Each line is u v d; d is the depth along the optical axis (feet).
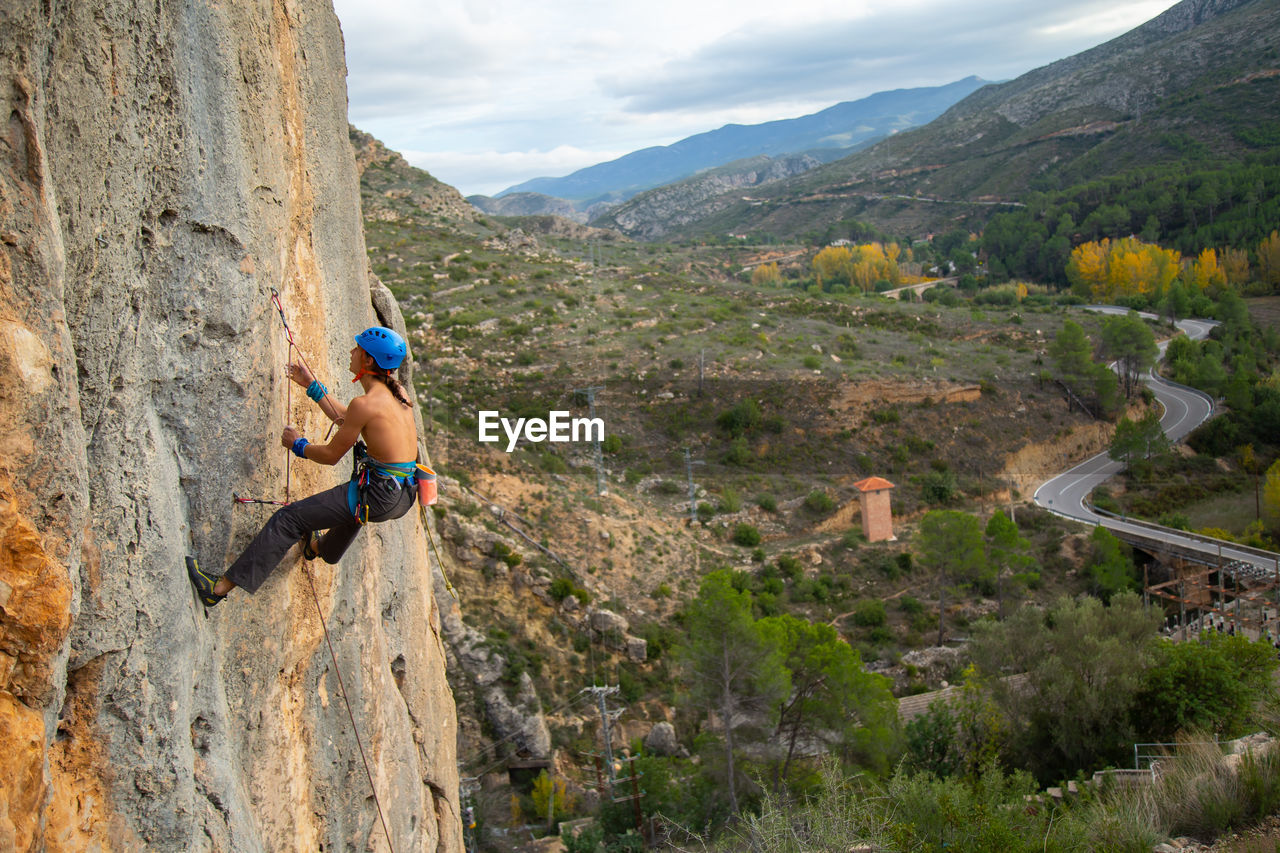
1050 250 517.55
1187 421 254.68
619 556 145.07
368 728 21.29
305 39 19.48
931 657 144.25
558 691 114.42
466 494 138.51
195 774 12.78
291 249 17.66
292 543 14.70
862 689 86.94
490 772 102.94
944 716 89.76
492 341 234.17
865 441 216.74
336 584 19.25
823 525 188.24
